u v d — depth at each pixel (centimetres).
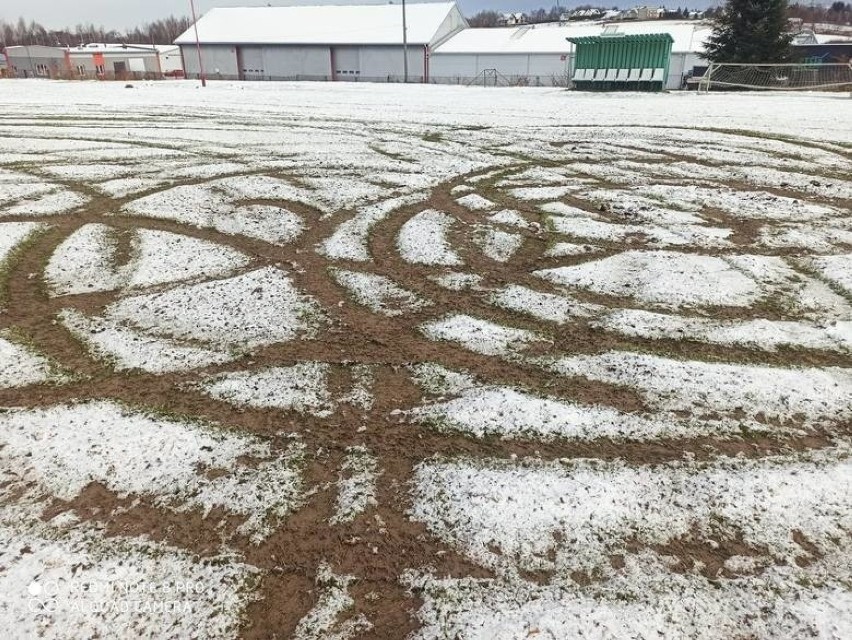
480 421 253
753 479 219
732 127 1094
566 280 406
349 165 780
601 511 204
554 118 1280
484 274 420
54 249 462
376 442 240
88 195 619
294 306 363
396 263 439
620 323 344
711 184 687
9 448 232
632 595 172
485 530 196
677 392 275
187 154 852
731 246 477
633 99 1748
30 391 272
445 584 176
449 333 332
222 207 575
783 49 2539
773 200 609
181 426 247
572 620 164
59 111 1403
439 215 556
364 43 4275
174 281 400
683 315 356
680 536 194
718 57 2644
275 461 228
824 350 315
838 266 427
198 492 212
